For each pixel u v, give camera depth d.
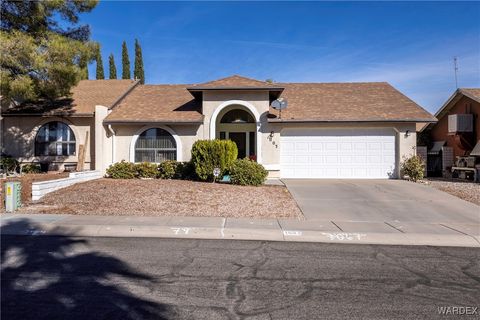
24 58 15.38
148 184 16.17
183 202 12.99
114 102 21.64
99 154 19.44
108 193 14.15
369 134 19.94
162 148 20.31
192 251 7.97
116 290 5.65
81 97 22.81
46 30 17.52
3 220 10.60
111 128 20.30
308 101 21.95
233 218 11.12
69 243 8.61
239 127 21.06
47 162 20.80
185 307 5.05
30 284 5.89
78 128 20.78
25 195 13.77
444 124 25.38
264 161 19.69
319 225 10.45
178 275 6.38
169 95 23.70
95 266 6.84
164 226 9.97
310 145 19.94
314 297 5.48
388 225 10.59
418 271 6.80
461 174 21.80
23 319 4.64
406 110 20.39
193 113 20.55
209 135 19.92
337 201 13.88
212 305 5.13
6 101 20.59
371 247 8.57
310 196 14.68
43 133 21.00
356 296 5.55
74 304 5.11
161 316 4.76
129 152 20.34
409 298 5.50
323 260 7.43
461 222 11.09
